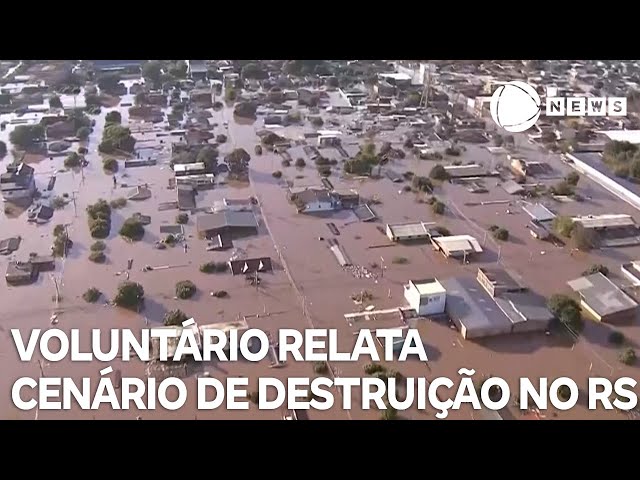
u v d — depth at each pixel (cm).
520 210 5478
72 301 4081
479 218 5325
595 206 5600
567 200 5703
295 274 4409
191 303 4062
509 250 4794
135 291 4016
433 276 4406
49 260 4522
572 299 3953
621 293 4069
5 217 5259
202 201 5594
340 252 4712
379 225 5166
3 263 4519
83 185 5941
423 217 5331
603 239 4950
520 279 4362
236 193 5772
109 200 5609
